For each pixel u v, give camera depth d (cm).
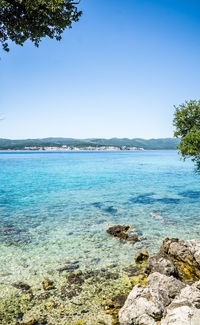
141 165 7606
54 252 1174
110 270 980
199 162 2136
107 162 9312
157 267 901
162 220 1728
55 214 1905
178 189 3116
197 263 905
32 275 946
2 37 903
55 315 693
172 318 529
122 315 632
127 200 2444
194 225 1603
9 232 1477
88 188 3228
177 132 2114
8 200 2470
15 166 7288
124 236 1363
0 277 930
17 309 727
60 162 9388
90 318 672
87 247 1237
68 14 909
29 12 848
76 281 889
